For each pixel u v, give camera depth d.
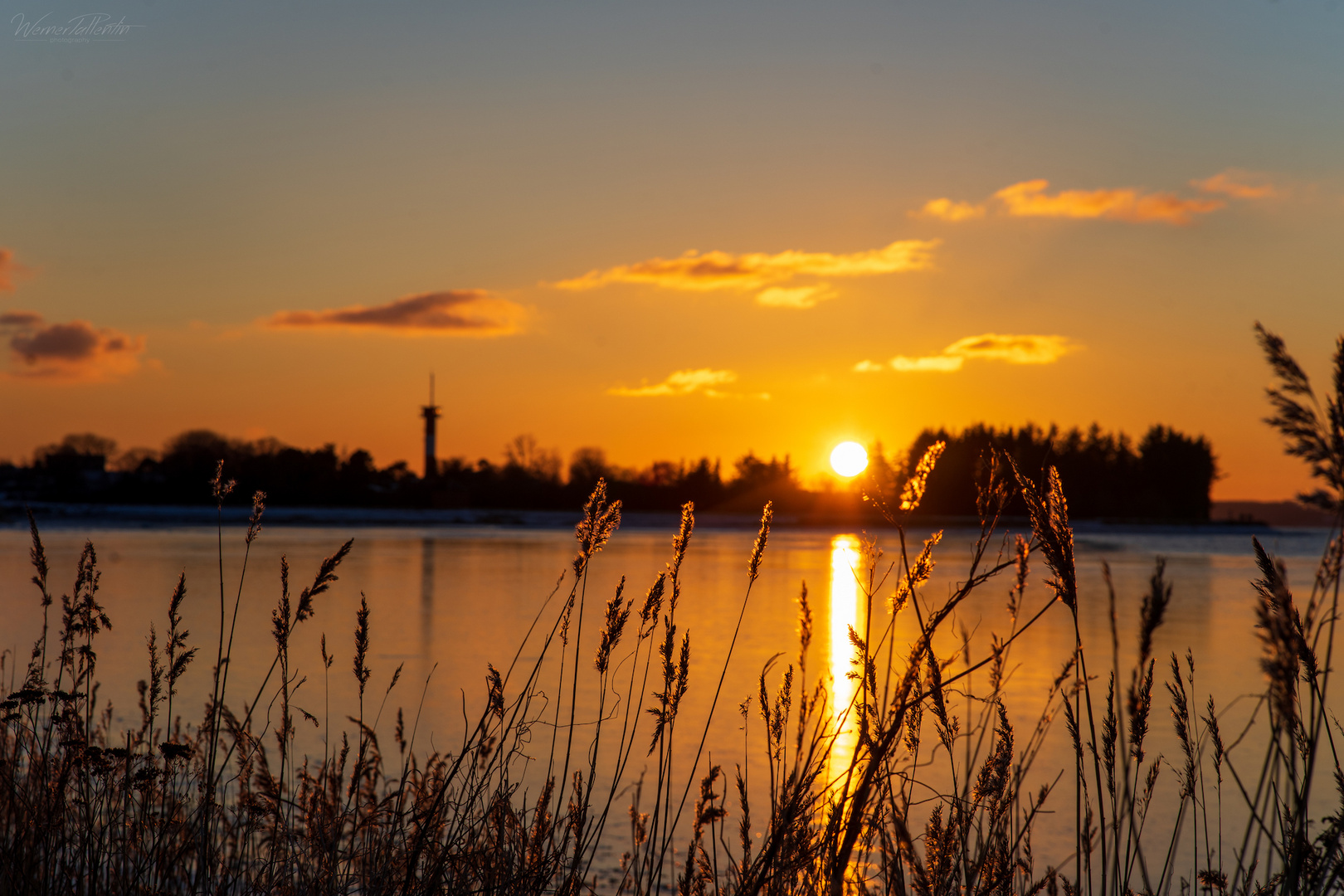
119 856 3.27
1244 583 33.06
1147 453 129.75
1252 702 11.08
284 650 3.46
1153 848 6.10
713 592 26.48
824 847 2.47
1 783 3.41
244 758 3.70
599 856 5.50
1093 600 26.03
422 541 57.06
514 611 20.72
